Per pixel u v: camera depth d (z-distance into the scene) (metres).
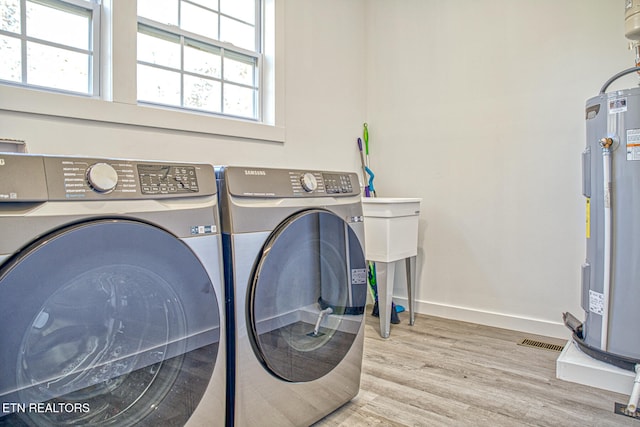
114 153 1.77
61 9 1.72
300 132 2.73
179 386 1.09
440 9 2.90
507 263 2.62
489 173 2.69
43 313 0.84
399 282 3.11
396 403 1.63
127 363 0.99
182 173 1.14
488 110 2.69
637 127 1.74
